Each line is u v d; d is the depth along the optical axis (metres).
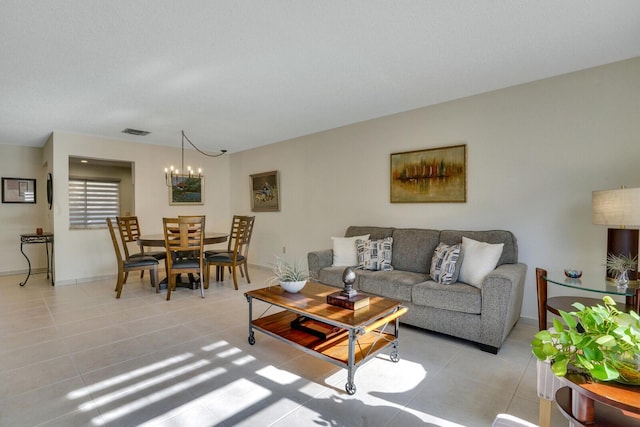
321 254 3.77
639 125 2.56
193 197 6.13
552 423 1.68
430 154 3.68
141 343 2.67
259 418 1.74
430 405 1.86
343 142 4.54
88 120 4.12
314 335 2.39
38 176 5.73
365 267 3.53
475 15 1.96
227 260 4.51
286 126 4.54
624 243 2.23
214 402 1.88
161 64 2.58
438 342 2.72
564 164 2.88
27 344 2.65
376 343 2.27
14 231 5.53
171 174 5.34
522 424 1.23
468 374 2.20
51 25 2.01
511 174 3.15
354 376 2.17
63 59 2.46
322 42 2.27
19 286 4.64
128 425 1.68
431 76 2.88
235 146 5.88
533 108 3.02
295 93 3.26
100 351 2.52
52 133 4.70
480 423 1.70
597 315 1.16
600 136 2.72
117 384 2.06
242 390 2.00
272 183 5.60
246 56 2.46
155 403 1.86
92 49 2.32
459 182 3.47
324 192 4.82
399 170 3.93
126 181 7.23
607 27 2.10
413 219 3.85
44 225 5.79
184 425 1.68
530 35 2.20
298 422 1.71
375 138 4.18
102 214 6.96
